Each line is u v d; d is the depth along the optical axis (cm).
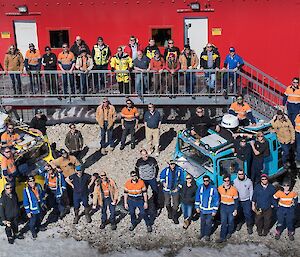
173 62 1809
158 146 1816
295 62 1998
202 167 1538
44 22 2044
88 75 1902
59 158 1591
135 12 2008
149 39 2033
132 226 1517
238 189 1445
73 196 1533
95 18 2027
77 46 1898
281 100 2012
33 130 1697
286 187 1412
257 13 1967
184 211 1496
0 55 2097
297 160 1708
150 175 1545
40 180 1577
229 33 1997
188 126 1686
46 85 1927
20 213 1537
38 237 1503
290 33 1973
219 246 1452
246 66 2016
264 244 1452
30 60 1917
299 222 1525
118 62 1847
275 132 1617
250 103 1842
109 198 1493
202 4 1972
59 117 1995
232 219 1440
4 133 1633
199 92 1872
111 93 1894
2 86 1992
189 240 1478
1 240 1498
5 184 1484
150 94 1861
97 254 1441
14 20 2056
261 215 1452
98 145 1894
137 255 1433
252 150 1532
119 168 1775
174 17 1998
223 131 1573
